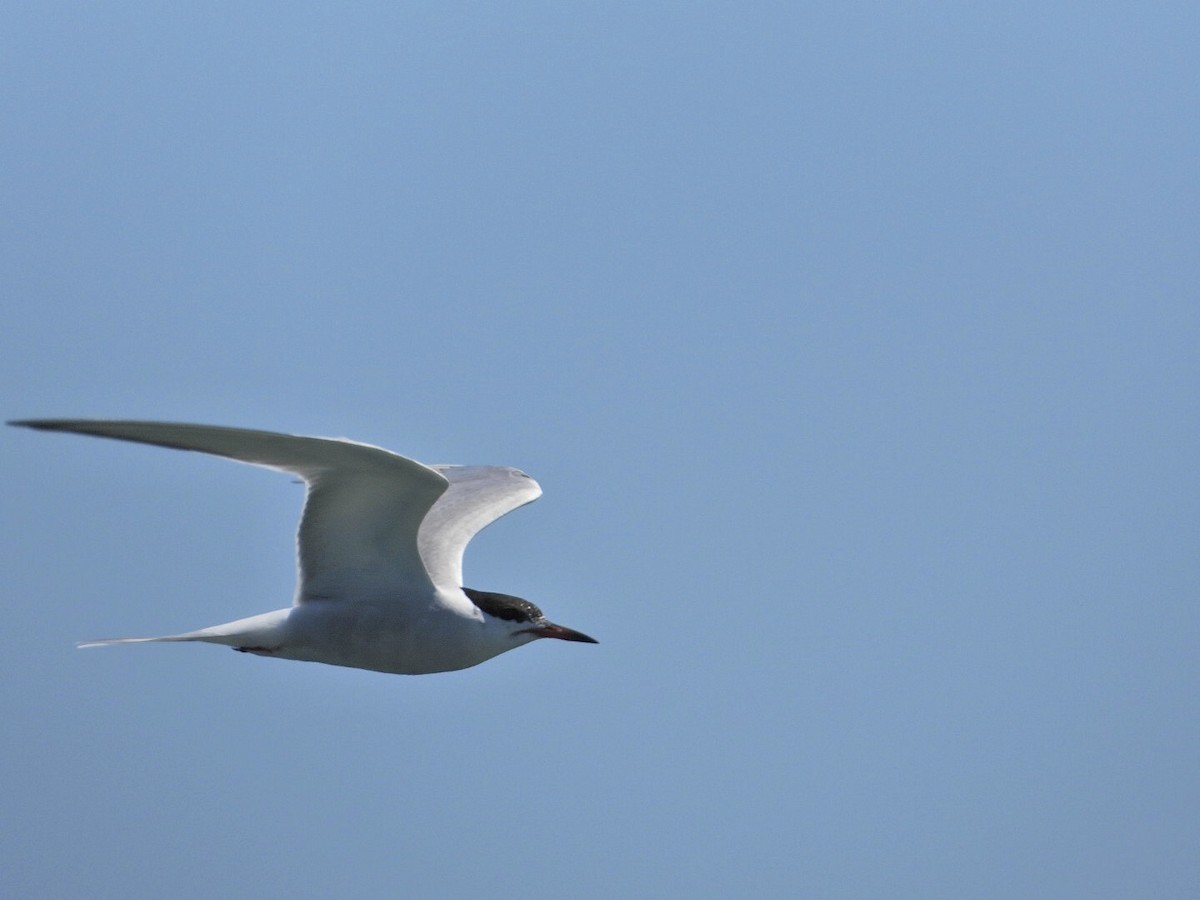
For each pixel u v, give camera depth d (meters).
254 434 10.51
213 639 12.16
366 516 12.09
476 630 13.07
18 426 9.76
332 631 12.48
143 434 10.34
